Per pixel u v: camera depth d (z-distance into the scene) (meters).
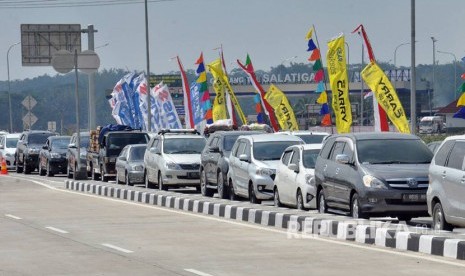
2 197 53.19
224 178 49.03
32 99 112.00
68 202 48.91
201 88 92.56
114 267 23.86
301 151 40.66
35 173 92.62
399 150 34.94
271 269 23.19
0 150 99.62
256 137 46.72
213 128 78.25
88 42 107.81
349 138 35.91
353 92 197.62
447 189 29.56
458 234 27.19
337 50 62.91
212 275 22.22
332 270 22.88
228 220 37.81
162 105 91.06
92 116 104.25
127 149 63.75
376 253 26.31
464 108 52.41
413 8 54.03
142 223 36.34
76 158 75.19
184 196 46.44
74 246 28.61
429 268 23.03
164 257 25.73
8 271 23.48
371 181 32.97
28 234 32.38
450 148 30.09
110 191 54.81
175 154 56.72
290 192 40.88
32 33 113.62
